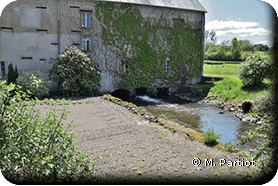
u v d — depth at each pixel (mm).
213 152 5953
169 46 17828
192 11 18422
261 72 13172
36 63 14258
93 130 7492
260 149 5031
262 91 12609
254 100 12055
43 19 14109
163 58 17766
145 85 17516
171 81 18438
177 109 13570
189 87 17547
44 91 12727
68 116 8945
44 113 8711
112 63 16125
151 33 16984
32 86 12266
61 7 14367
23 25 13742
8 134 3012
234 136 9016
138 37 16641
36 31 14047
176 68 18484
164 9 17203
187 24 18344
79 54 13719
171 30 17688
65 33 14648
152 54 17312
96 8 15172
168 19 17453
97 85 14414
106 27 15586
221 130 9828
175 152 5926
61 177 3449
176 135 7086
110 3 15445
